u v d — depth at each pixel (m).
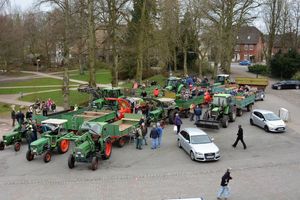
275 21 78.12
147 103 35.34
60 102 49.06
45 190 19.31
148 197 18.30
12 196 18.61
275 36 85.44
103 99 36.06
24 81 80.69
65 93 38.91
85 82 76.12
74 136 25.80
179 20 63.78
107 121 31.39
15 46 90.81
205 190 19.12
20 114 32.94
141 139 26.45
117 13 46.66
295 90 59.16
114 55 46.84
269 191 19.16
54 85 71.50
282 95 53.00
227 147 26.97
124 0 45.03
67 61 38.88
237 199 18.20
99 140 23.25
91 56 43.12
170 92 44.09
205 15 63.84
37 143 23.52
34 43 111.69
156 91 42.56
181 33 66.19
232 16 64.25
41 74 97.19
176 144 27.69
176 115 30.75
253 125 33.69
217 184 19.95
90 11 41.78
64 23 39.22
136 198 18.19
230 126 33.34
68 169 22.45
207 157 23.47
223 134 30.47
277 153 25.56
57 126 25.84
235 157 24.67
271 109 41.06
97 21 48.19
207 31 66.88
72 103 48.00
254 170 22.20
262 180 20.66
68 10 38.88
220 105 33.25
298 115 38.12
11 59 99.12
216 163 23.48
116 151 26.05
